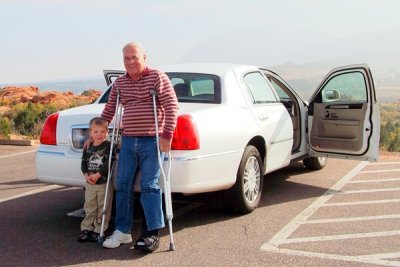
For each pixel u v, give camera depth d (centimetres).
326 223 543
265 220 555
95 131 468
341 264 419
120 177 460
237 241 481
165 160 462
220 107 536
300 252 448
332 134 717
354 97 695
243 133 548
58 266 418
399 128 3488
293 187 734
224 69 605
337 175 829
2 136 1498
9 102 4484
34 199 675
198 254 445
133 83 451
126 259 433
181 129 473
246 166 564
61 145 514
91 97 4703
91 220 488
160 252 451
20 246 471
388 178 804
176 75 602
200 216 573
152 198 448
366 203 635
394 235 500
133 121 449
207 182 495
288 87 714
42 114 2064
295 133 721
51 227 537
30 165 992
